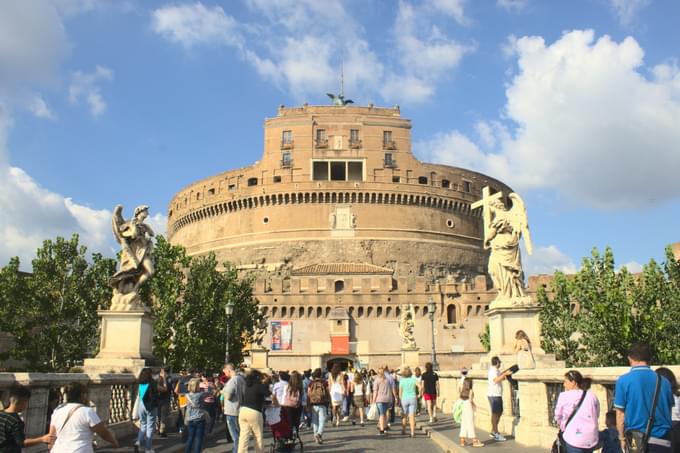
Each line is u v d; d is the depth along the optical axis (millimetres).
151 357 18453
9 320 43094
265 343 76062
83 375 13648
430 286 79125
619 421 7430
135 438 15945
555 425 13312
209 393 20141
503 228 18422
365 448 16203
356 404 24750
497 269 18203
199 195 104562
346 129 99250
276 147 98750
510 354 16906
